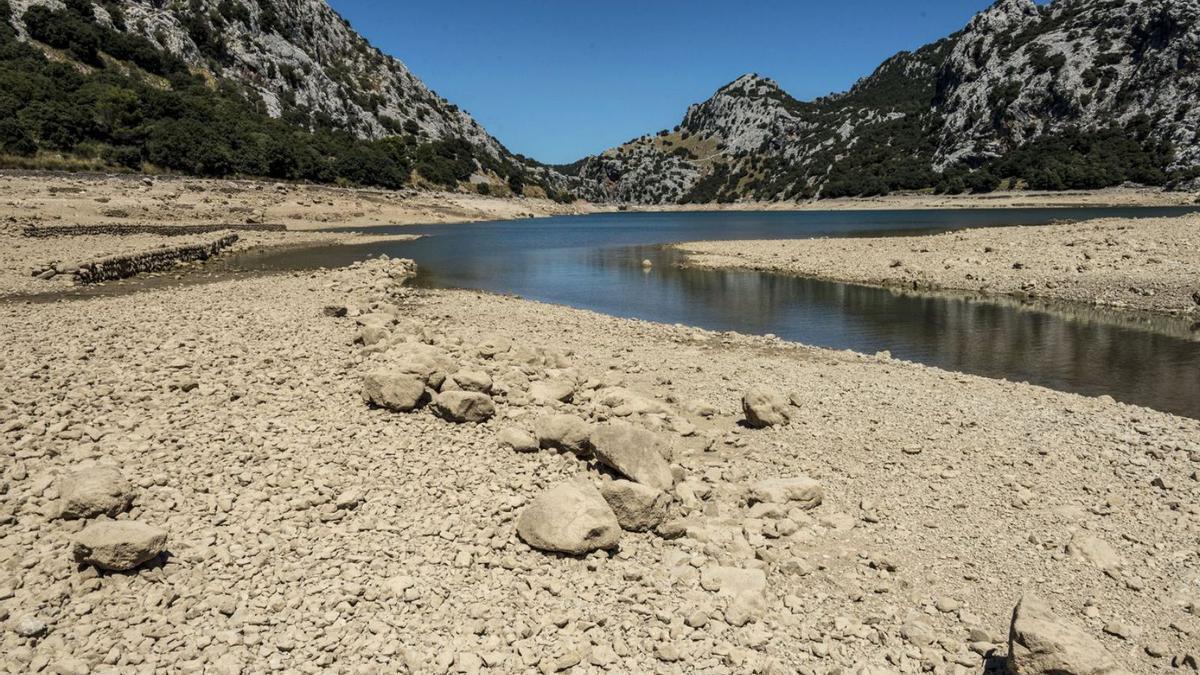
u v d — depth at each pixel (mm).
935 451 12977
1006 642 7652
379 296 30219
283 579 8102
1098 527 10203
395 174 109500
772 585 8734
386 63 164125
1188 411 16719
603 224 106500
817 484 10906
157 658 6770
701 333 24703
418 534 9227
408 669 6883
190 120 85625
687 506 10648
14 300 26453
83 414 12219
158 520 9109
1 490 9367
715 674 7027
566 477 11242
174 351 16562
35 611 7215
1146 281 30641
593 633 7547
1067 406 15688
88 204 55938
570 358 19766
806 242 57281
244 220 67000
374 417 13117
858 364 20094
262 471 10586
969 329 25922
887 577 8945
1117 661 7246
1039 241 41844
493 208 118875
